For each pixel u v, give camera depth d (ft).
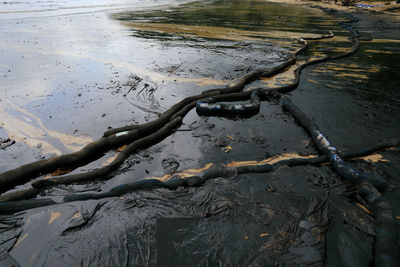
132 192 9.38
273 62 27.12
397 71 24.68
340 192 9.55
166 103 17.03
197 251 7.19
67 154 11.10
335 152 11.47
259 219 8.30
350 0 85.56
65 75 20.94
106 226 7.97
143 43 32.91
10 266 6.63
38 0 83.05
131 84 19.74
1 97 16.61
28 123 13.93
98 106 16.15
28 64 23.20
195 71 23.39
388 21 54.95
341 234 7.75
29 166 10.25
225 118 15.58
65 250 7.20
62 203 8.82
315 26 50.21
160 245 7.36
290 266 6.73
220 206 8.83
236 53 30.07
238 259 6.95
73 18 51.39
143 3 86.02
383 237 7.36
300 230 7.88
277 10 76.13
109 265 6.79
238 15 61.82
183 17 55.72
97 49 29.22
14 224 7.99
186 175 10.62
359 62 27.81
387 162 11.34
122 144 12.65
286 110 16.84
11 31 36.78
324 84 21.39
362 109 16.76
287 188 9.71
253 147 12.73
